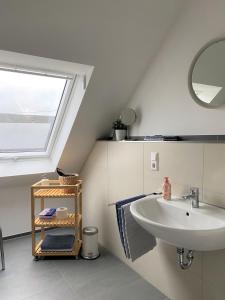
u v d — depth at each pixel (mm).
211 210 1409
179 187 1682
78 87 2211
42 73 2053
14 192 2781
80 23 1606
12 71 1955
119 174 2285
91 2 1518
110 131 2674
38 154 2807
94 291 1878
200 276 1579
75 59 1820
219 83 1529
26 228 2891
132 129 2326
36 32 1557
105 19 1646
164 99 1960
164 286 1854
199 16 1660
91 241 2352
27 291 1876
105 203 2539
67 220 2410
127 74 2105
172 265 1777
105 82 2088
